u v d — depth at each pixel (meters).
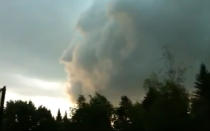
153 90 51.12
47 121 101.00
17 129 99.94
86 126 74.88
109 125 76.94
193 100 47.72
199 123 38.88
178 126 40.81
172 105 43.62
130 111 65.81
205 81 62.34
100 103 78.94
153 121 43.28
